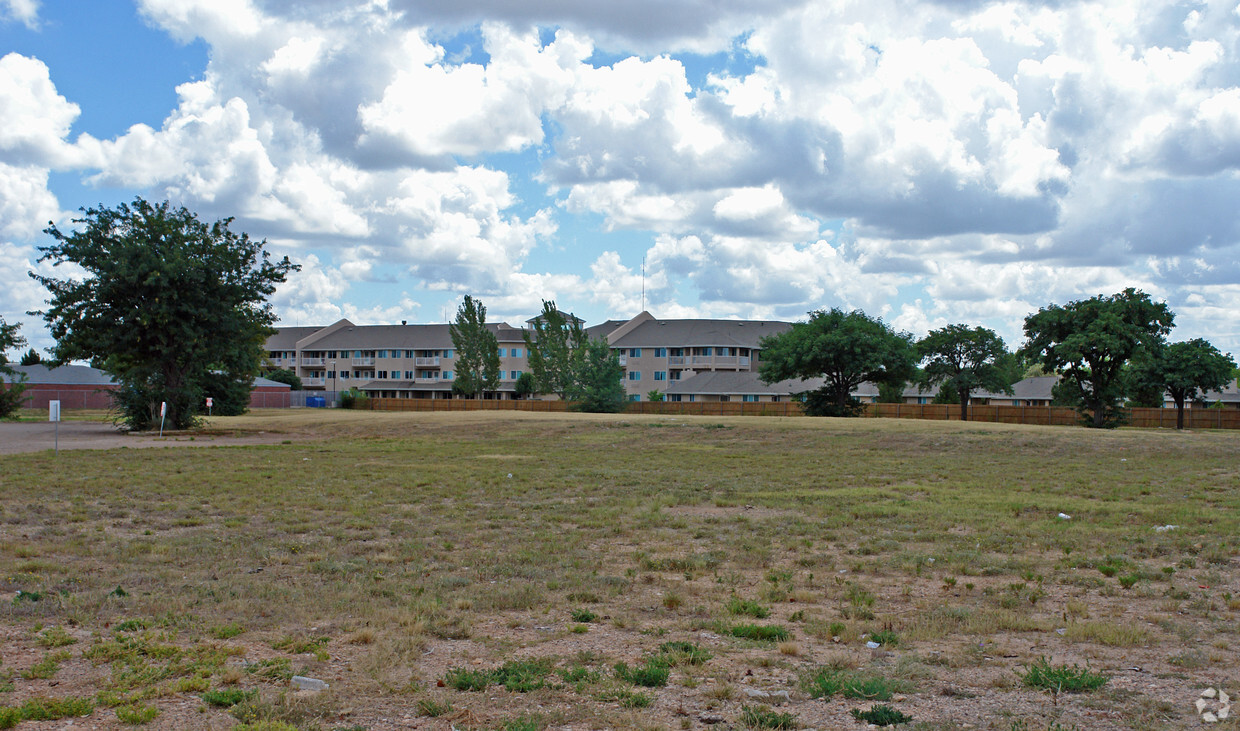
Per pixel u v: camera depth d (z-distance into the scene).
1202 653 7.17
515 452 33.03
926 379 78.50
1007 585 10.05
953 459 30.97
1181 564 11.28
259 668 6.60
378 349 121.38
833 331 71.12
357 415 60.28
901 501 18.17
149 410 45.59
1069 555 11.90
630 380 108.81
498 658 7.03
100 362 46.34
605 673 6.59
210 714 5.66
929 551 12.31
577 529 14.32
